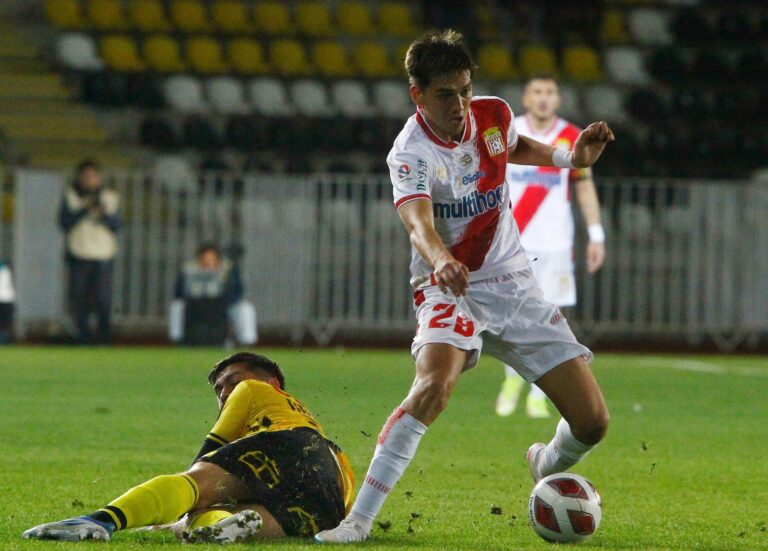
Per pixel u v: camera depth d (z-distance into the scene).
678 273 74.12
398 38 100.12
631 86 97.88
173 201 73.50
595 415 19.36
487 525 19.77
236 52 96.00
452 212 19.08
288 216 73.19
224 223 73.56
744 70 97.56
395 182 18.59
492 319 19.27
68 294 70.44
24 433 31.56
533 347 19.38
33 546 16.12
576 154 19.48
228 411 18.34
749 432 34.31
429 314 18.62
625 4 103.50
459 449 29.95
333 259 73.38
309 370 53.56
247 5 100.00
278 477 17.42
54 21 95.56
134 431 32.25
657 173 88.44
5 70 92.12
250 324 70.62
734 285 73.56
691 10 101.38
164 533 17.66
